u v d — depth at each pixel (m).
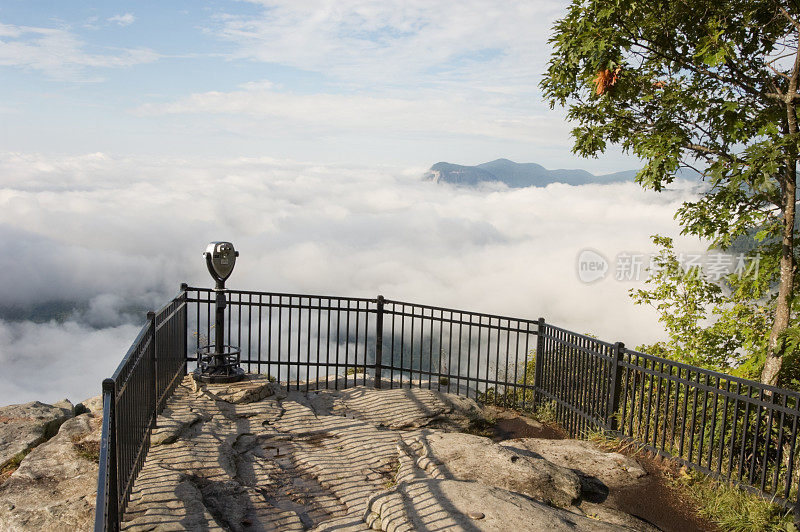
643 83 6.04
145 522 3.56
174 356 6.54
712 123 5.53
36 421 5.76
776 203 5.55
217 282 7.07
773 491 4.41
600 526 3.82
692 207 6.36
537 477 4.67
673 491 4.96
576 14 5.60
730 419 5.45
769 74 5.72
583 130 6.33
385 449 5.54
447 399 7.41
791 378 5.46
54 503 3.90
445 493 4.04
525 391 8.19
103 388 3.06
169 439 5.12
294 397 7.21
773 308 6.59
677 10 5.45
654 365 5.73
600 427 6.35
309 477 4.86
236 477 4.65
